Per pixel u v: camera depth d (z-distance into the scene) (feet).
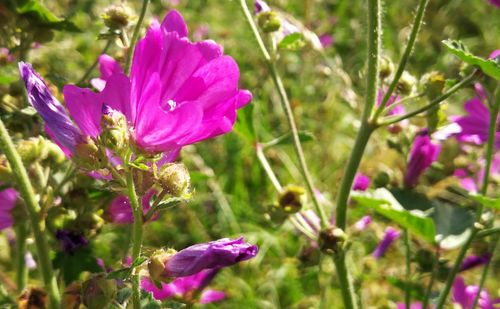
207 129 0.69
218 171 2.40
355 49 3.04
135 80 0.70
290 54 2.67
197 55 0.71
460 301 1.26
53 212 0.99
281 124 2.54
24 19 1.13
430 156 1.19
